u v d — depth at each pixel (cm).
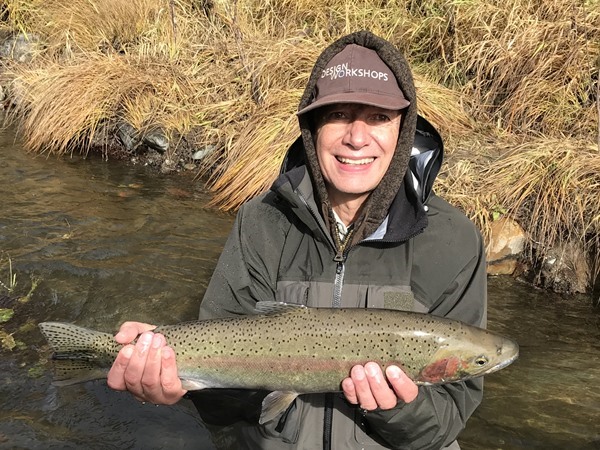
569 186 179
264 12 317
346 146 80
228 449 90
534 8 262
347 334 79
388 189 81
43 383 123
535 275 173
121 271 167
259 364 81
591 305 163
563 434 115
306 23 303
